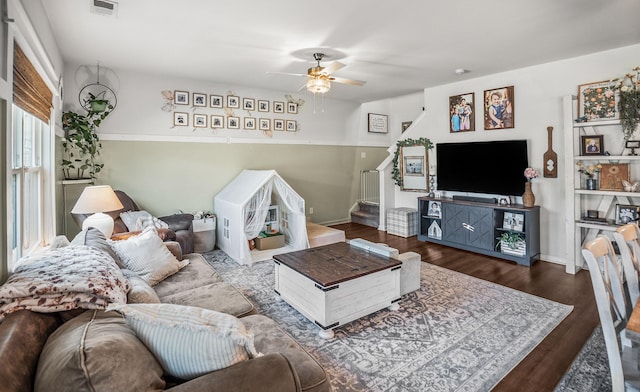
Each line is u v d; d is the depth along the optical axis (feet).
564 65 13.76
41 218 10.01
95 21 9.92
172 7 9.10
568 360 7.50
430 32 10.89
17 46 6.46
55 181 10.98
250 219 15.20
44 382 3.13
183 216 15.25
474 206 15.76
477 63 14.26
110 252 7.88
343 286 8.75
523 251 14.15
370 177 25.04
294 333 8.79
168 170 16.61
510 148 15.15
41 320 4.09
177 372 3.80
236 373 3.58
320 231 17.90
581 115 13.23
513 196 15.44
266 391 3.59
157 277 8.36
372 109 24.89
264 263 14.66
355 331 8.83
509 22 10.16
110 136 15.12
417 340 8.38
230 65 14.52
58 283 4.52
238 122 18.56
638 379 4.65
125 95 15.39
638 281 6.03
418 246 17.30
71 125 13.56
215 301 7.17
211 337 3.75
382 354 7.80
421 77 16.55
